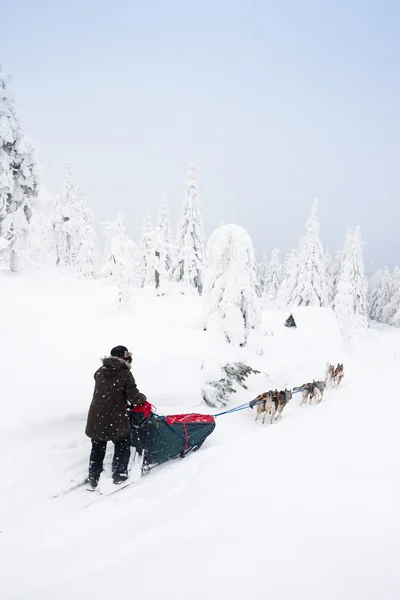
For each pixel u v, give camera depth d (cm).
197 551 259
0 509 392
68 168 3331
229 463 482
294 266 3297
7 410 545
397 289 5306
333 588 205
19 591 249
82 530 353
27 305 1180
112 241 1616
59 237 3478
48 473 465
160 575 232
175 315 1590
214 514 330
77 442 537
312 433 586
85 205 3672
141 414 495
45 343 806
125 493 436
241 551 251
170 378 780
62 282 1977
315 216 3192
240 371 952
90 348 823
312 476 395
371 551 241
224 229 1176
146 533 313
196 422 543
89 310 1344
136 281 3516
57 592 225
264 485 387
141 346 907
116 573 241
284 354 1214
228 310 1116
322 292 3158
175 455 542
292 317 1881
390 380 1226
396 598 196
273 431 636
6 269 1866
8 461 468
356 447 487
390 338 3312
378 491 339
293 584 210
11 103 1662
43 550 318
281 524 289
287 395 777
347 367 1447
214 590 210
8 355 706
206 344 1001
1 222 1700
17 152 1666
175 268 3112
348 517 292
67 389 624
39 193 1741
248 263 1172
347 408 794
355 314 3256
